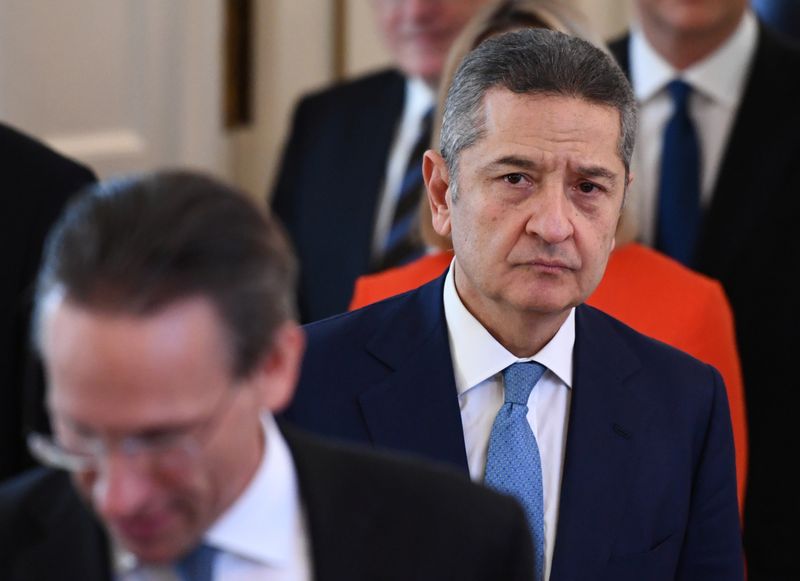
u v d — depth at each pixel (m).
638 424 6.41
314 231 12.88
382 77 13.13
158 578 4.50
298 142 13.37
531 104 5.85
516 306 5.98
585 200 5.95
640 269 8.14
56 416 4.00
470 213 6.02
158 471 4.01
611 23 17.28
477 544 4.91
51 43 13.84
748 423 10.94
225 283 3.99
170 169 4.33
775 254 10.97
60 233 4.04
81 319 3.86
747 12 11.71
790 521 10.85
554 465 6.32
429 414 6.32
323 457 4.83
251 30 16.58
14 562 4.48
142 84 14.85
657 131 11.62
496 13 8.46
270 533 4.55
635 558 6.25
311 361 6.53
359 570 4.69
